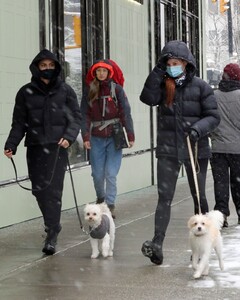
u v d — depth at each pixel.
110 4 19.72
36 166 12.38
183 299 9.41
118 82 15.70
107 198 15.64
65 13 17.36
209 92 11.65
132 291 9.81
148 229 14.57
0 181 14.52
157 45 23.69
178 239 13.44
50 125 12.29
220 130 15.09
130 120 15.64
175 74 11.44
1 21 14.57
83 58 18.47
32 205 15.64
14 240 13.38
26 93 12.38
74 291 9.83
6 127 14.73
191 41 28.83
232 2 74.19
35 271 10.97
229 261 11.56
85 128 15.55
